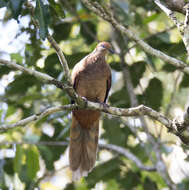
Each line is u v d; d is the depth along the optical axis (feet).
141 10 43.57
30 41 36.68
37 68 37.65
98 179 41.09
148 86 39.93
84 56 38.37
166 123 27.12
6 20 35.58
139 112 27.37
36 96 40.42
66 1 40.24
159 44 38.58
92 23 41.14
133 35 29.17
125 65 39.17
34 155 37.40
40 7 24.35
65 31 39.45
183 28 26.58
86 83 35.40
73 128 34.81
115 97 40.75
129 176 41.83
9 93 39.27
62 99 40.32
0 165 39.65
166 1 27.35
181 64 28.86
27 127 40.78
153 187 41.52
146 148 37.50
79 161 34.19
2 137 41.98
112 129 41.22
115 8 38.14
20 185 39.93
